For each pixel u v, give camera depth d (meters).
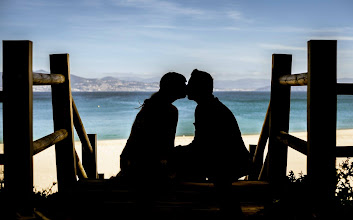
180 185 3.58
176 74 3.09
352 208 2.80
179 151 3.53
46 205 2.98
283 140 3.69
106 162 12.88
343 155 2.90
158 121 3.01
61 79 3.68
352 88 2.88
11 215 2.67
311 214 2.77
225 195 2.76
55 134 3.48
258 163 4.62
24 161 2.76
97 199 3.23
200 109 2.90
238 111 49.16
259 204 3.16
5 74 2.73
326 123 2.87
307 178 2.99
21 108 2.74
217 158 2.80
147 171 3.01
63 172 3.89
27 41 2.72
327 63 2.85
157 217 2.80
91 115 45.09
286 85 3.74
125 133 28.19
